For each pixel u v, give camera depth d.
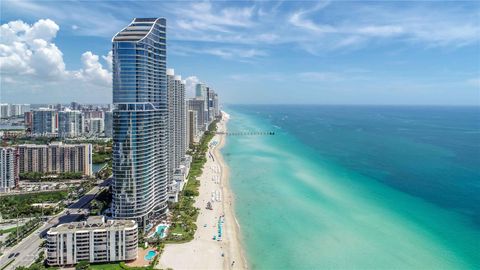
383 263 168.88
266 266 168.75
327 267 166.50
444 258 172.50
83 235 167.38
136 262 171.88
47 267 165.75
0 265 168.50
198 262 172.00
